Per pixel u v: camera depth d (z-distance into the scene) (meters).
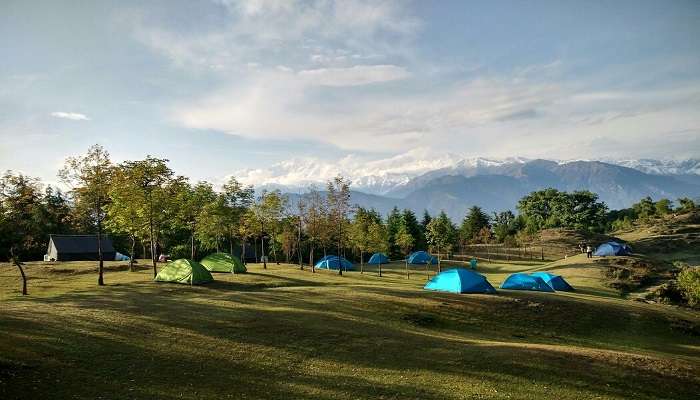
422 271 76.94
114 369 17.77
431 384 18.27
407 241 81.75
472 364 20.88
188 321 24.97
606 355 23.30
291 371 19.06
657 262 67.38
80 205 39.91
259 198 65.31
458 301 36.78
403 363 20.69
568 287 50.78
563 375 20.08
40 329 21.55
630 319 37.03
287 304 31.48
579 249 114.50
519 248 118.62
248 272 54.22
